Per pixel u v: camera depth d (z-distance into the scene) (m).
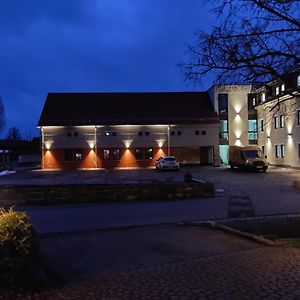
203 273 7.27
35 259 7.05
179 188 22.56
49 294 6.31
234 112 56.97
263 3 9.04
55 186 21.45
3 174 44.94
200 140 55.19
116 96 61.06
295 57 9.33
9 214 7.03
